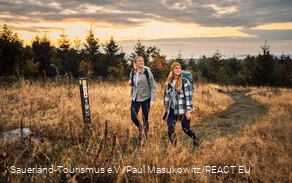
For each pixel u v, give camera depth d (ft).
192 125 21.53
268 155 12.64
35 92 28.22
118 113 21.42
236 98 49.67
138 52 94.38
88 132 14.26
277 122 19.44
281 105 30.76
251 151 13.33
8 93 26.45
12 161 10.14
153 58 81.87
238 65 187.01
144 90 15.97
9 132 13.55
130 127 16.48
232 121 23.76
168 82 14.57
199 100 32.86
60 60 109.81
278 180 10.17
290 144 13.47
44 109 21.68
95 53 124.98
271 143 14.07
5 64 76.69
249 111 30.73
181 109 14.11
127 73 102.58
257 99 43.86
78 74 108.47
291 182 9.93
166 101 14.67
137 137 15.84
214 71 144.46
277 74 98.73
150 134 15.53
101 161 10.16
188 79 14.42
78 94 28.53
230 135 17.54
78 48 121.60
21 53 84.94
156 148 11.15
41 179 8.75
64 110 20.11
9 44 76.95
